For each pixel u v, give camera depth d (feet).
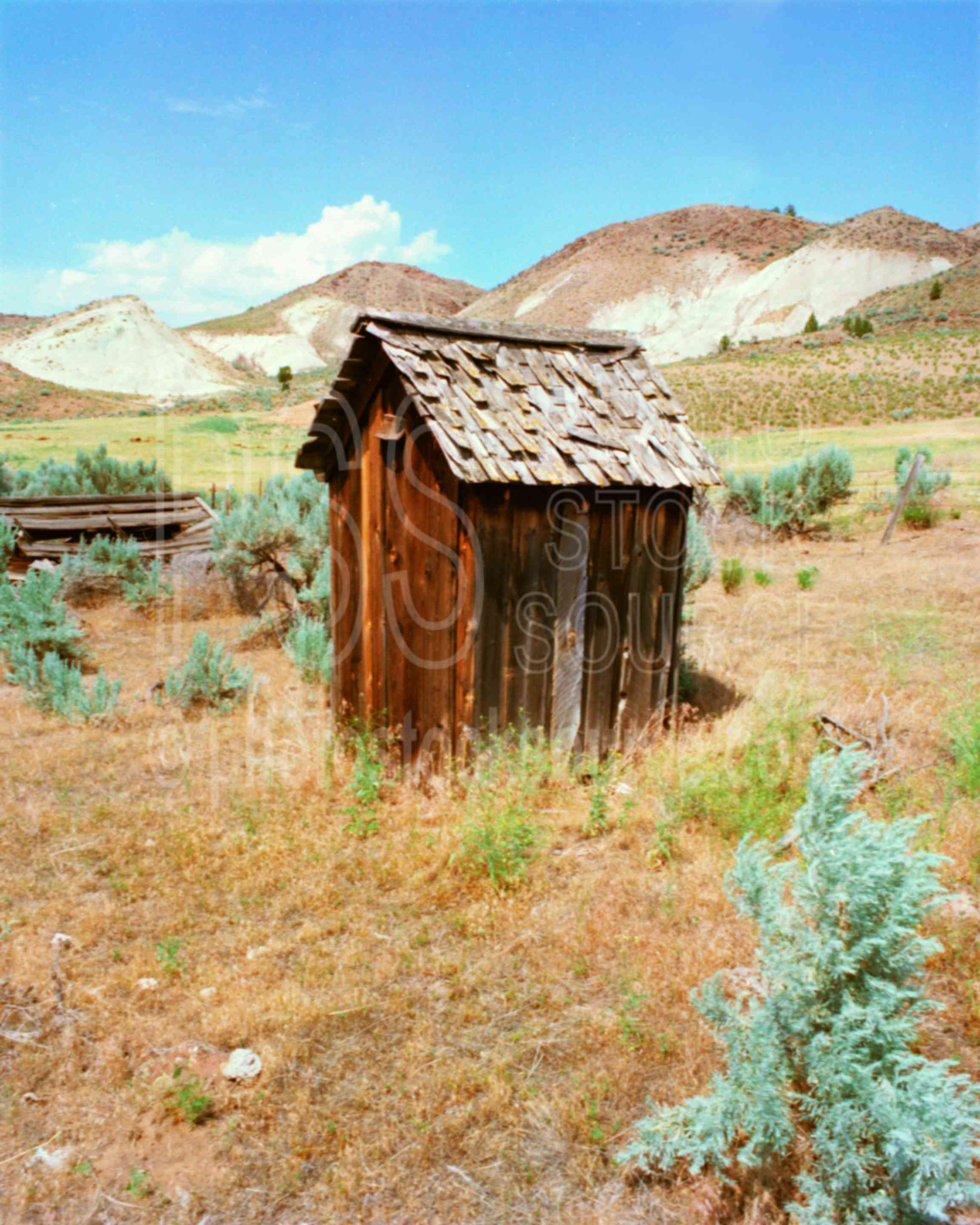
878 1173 7.55
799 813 8.80
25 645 29.50
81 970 12.66
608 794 18.44
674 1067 10.45
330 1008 11.68
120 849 16.49
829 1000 8.39
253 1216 8.67
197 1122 9.87
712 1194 8.61
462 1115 9.80
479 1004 11.78
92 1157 9.42
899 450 82.12
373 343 18.16
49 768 20.85
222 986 12.19
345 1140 9.48
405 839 16.43
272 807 18.07
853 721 21.22
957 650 28.04
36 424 191.93
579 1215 8.59
